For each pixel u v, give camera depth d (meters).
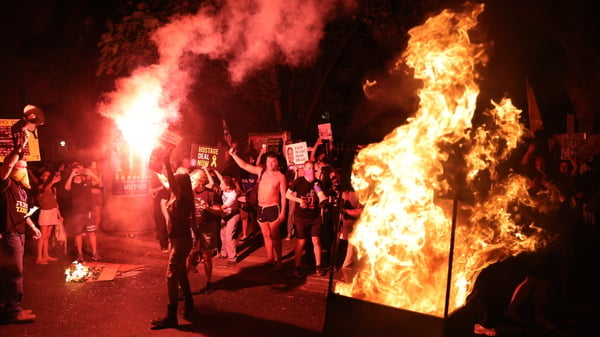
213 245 7.67
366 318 4.04
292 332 6.02
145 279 8.45
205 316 6.60
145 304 7.10
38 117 6.42
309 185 8.24
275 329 6.12
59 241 10.30
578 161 8.84
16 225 6.32
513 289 7.25
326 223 9.21
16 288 6.35
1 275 6.34
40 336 5.88
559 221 6.05
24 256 10.38
